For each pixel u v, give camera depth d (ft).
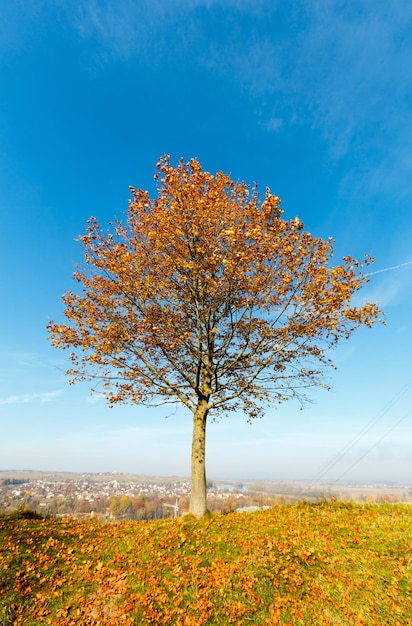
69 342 44.91
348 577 27.17
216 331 50.60
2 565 27.68
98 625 22.72
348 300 41.91
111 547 33.37
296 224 43.98
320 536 34.14
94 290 48.16
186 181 45.91
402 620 22.44
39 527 38.19
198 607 24.53
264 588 26.43
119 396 47.06
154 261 47.75
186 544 33.99
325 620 23.12
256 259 45.34
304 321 46.01
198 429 47.16
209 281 44.55
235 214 47.44
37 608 23.91
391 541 31.50
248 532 36.91
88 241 46.88
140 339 46.42
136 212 46.93
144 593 25.94
